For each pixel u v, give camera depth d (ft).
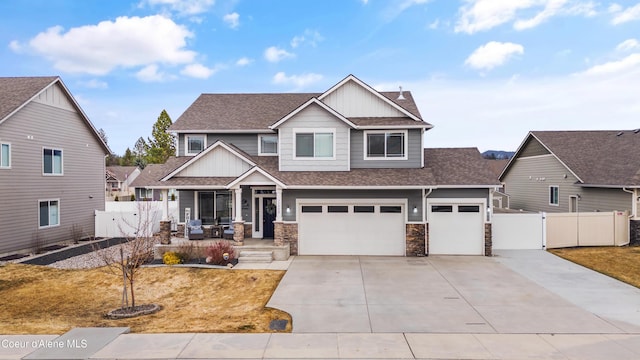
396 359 23.81
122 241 72.69
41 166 65.72
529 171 94.43
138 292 40.98
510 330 28.73
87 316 33.68
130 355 24.25
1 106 59.00
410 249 57.16
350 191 57.88
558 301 35.94
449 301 36.06
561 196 81.56
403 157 59.98
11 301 38.17
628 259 53.57
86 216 77.66
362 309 33.88
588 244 62.90
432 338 27.20
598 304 35.06
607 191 68.44
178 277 45.73
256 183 55.77
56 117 69.31
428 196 57.72
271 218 64.18
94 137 80.38
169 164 65.46
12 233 59.88
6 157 58.80
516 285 41.52
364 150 60.34
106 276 46.32
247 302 36.99
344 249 58.39
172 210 85.76
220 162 61.62
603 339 26.96
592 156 78.54
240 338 27.17
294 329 29.14
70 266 52.90
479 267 50.01
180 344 25.98
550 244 61.77
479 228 57.77
